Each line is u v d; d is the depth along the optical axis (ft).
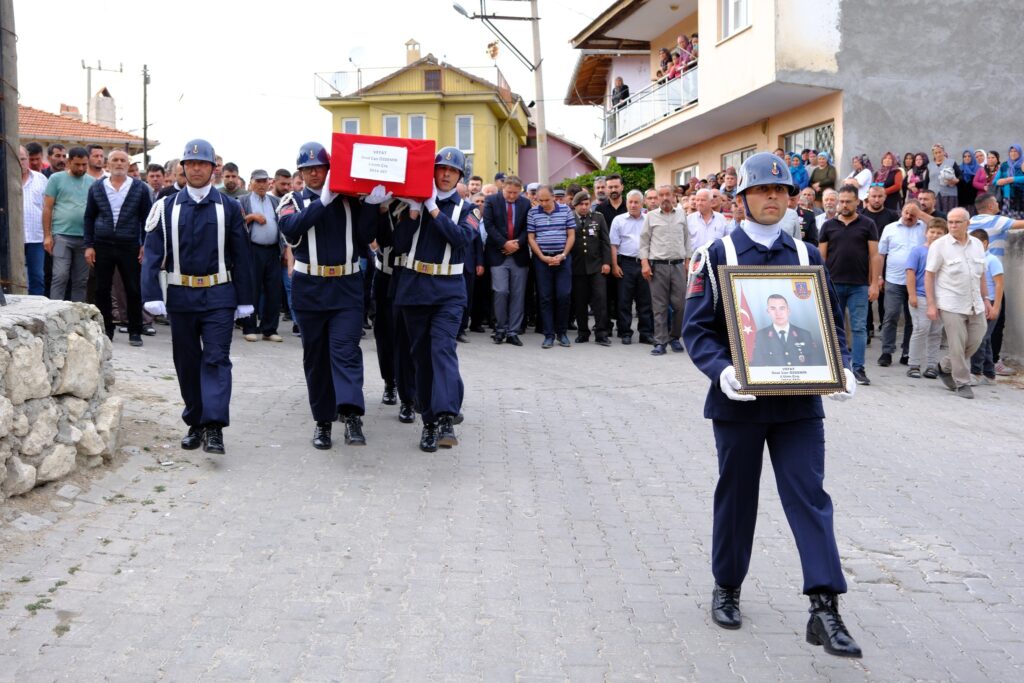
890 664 14.56
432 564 17.87
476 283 47.75
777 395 14.33
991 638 15.53
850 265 36.17
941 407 32.96
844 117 61.26
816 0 60.39
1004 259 41.50
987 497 22.80
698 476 23.91
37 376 19.47
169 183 43.32
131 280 36.47
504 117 169.07
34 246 36.52
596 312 45.55
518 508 21.08
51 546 17.49
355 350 23.95
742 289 14.37
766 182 14.52
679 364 39.70
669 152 92.79
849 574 18.10
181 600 15.96
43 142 147.74
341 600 16.22
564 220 43.80
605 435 27.66
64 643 14.33
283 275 47.26
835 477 24.17
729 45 66.23
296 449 24.63
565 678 13.89
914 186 54.08
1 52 23.29
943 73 61.77
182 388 23.67
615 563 18.28
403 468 23.54
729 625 15.58
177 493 20.77
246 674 13.70
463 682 13.70
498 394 32.68
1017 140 62.44
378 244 26.45
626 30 92.48
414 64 160.56
